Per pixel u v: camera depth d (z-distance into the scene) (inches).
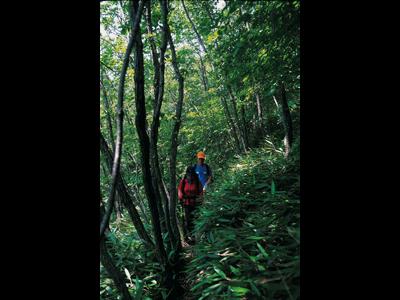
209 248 107.7
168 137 318.3
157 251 125.2
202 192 180.7
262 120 320.5
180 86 148.6
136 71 107.2
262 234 91.7
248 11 103.6
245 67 119.4
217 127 380.5
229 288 78.6
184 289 121.1
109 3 187.2
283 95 163.2
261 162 195.2
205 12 232.8
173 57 147.6
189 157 390.6
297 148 139.7
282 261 73.5
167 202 142.4
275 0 90.9
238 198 132.4
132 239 157.2
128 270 132.2
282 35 98.2
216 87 302.0
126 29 138.3
